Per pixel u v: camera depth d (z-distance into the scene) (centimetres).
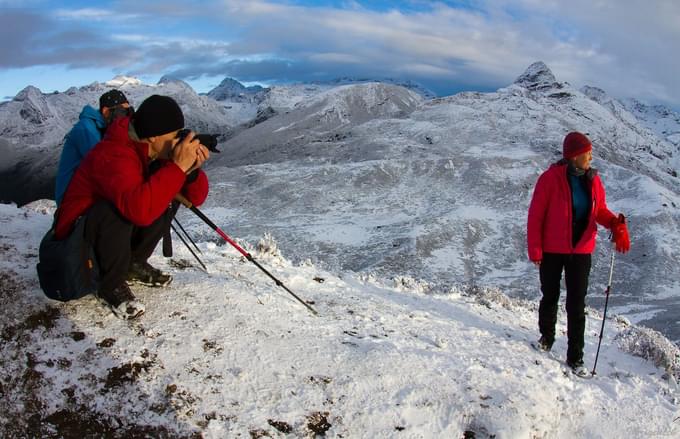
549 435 538
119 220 470
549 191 654
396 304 769
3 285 521
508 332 754
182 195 553
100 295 520
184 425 434
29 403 425
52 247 469
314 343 561
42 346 467
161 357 486
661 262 5912
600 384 652
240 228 6769
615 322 1045
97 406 435
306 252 5981
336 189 8806
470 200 8250
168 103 466
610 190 8538
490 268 5844
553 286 680
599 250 6191
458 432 498
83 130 550
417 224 6838
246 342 531
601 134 15212
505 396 544
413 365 555
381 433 474
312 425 464
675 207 7619
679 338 3130
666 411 628
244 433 441
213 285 618
